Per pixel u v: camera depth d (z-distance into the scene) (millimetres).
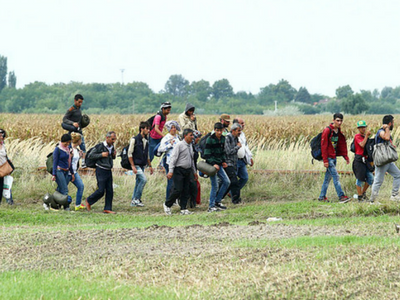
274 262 25328
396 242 28547
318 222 37938
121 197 56438
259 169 62656
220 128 48469
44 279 23219
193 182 50094
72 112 58875
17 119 159500
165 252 28406
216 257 26891
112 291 21266
